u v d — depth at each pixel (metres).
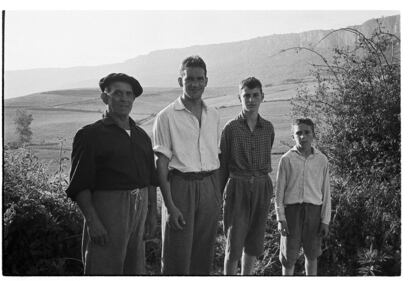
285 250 4.07
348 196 4.65
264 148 3.90
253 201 3.88
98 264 3.43
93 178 3.33
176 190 3.66
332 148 4.89
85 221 3.61
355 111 4.84
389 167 4.75
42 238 4.45
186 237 3.67
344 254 4.59
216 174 3.78
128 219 3.43
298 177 3.99
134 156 3.43
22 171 4.65
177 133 3.66
